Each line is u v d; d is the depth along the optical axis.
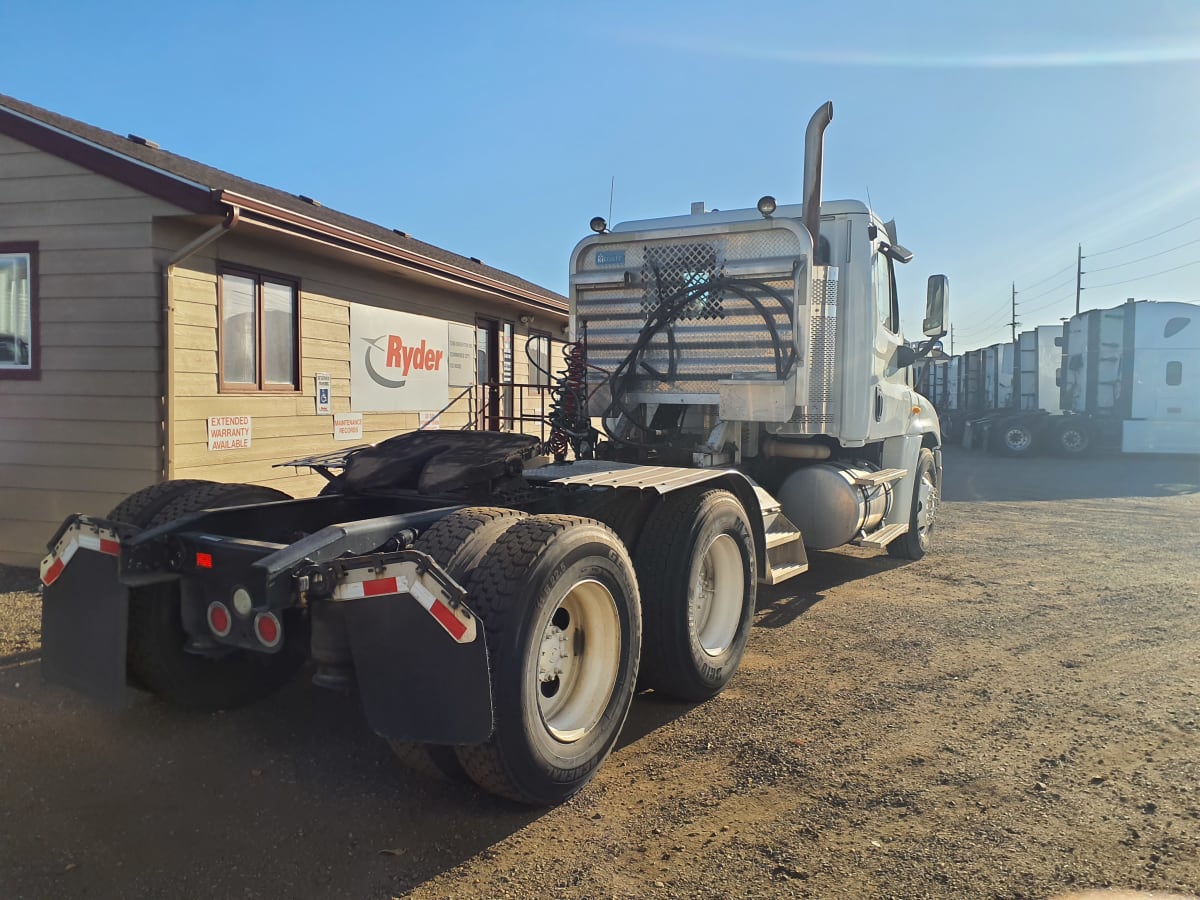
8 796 3.40
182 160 8.79
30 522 7.10
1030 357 27.64
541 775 3.21
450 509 4.13
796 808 3.36
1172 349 22.97
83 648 3.72
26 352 7.11
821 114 5.83
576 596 3.62
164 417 6.77
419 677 3.00
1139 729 4.16
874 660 5.26
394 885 2.83
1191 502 13.62
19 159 6.93
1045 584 7.41
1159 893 2.74
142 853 3.00
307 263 8.38
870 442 7.35
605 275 6.24
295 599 3.13
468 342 11.62
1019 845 3.06
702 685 4.46
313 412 8.52
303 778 3.62
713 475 4.77
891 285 7.48
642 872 2.91
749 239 5.84
